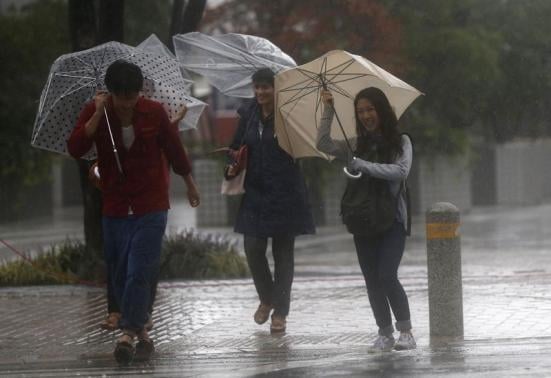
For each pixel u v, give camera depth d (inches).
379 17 2223.2
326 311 1192.8
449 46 2573.8
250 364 892.0
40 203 3538.4
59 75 959.0
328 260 1936.5
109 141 892.6
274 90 1020.5
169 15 2719.0
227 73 1128.2
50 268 1513.3
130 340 898.7
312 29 2268.7
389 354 917.2
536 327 1055.0
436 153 2947.8
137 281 896.3
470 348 934.4
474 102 2743.6
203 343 1011.3
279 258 1059.9
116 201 903.7
